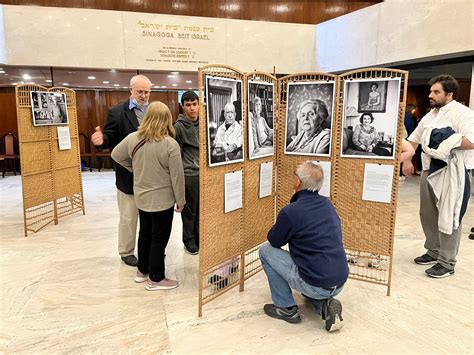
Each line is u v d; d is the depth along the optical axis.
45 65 7.25
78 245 4.02
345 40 7.79
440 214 3.04
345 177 3.00
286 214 2.29
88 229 4.58
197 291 2.96
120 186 3.35
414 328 2.42
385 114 2.76
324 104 2.98
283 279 2.47
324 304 2.39
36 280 3.16
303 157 3.15
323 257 2.22
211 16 8.07
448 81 3.10
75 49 7.34
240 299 2.83
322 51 8.45
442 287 3.00
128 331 2.40
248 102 2.78
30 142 4.34
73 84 7.99
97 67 7.52
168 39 7.81
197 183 3.63
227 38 8.13
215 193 2.58
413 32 6.36
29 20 7.04
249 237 3.01
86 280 3.16
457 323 2.48
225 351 2.19
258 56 8.36
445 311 2.63
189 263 3.53
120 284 3.08
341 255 2.27
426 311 2.63
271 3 8.30
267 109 3.04
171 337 2.34
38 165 4.46
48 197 4.65
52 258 3.66
